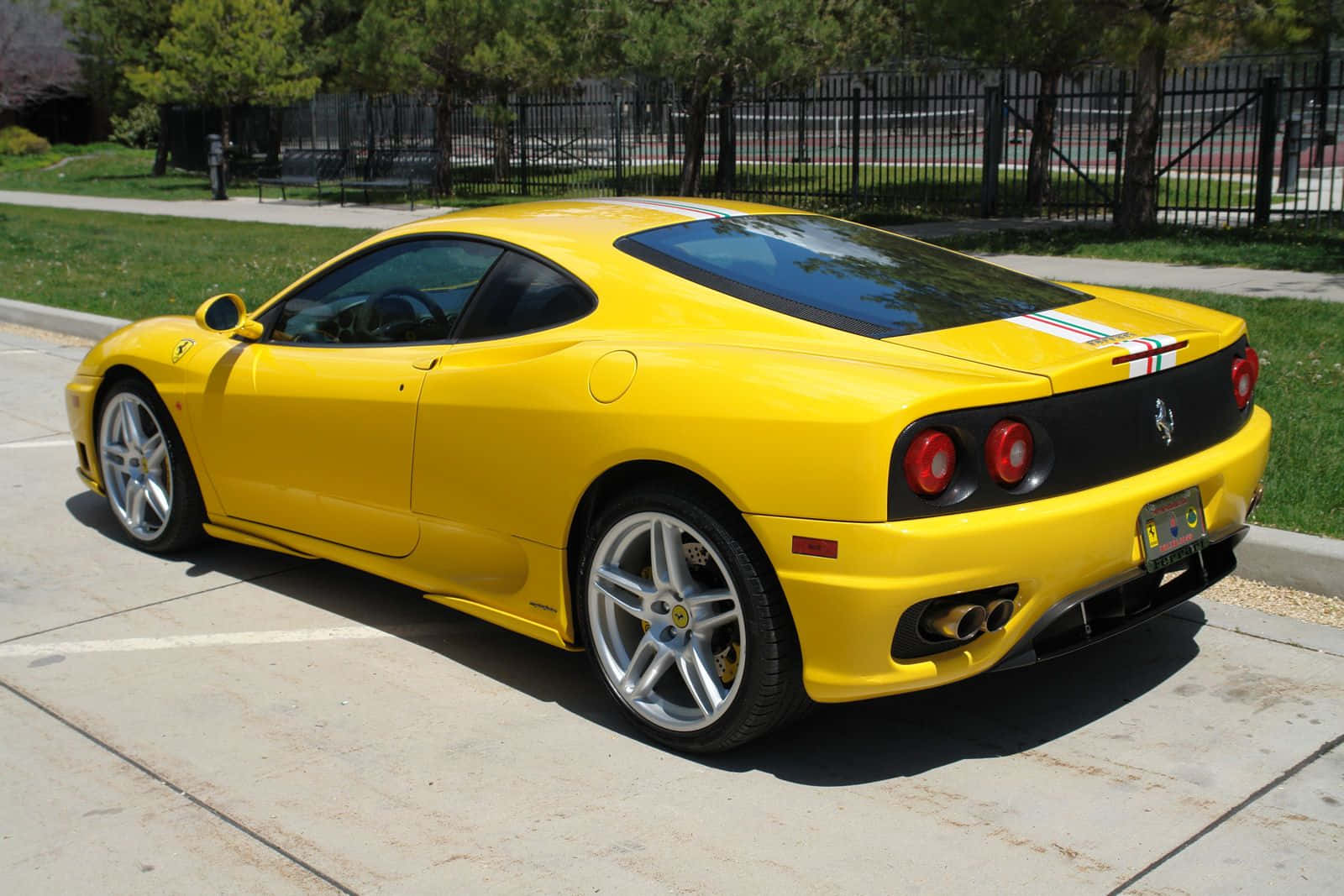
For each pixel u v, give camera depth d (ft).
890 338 11.27
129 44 99.71
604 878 9.66
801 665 10.80
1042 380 10.39
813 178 76.07
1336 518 16.20
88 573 16.60
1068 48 48.01
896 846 10.04
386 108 83.61
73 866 9.95
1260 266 40.57
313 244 52.95
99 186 93.45
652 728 11.75
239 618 15.05
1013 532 10.11
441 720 12.38
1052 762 11.35
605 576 11.89
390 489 13.67
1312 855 9.82
